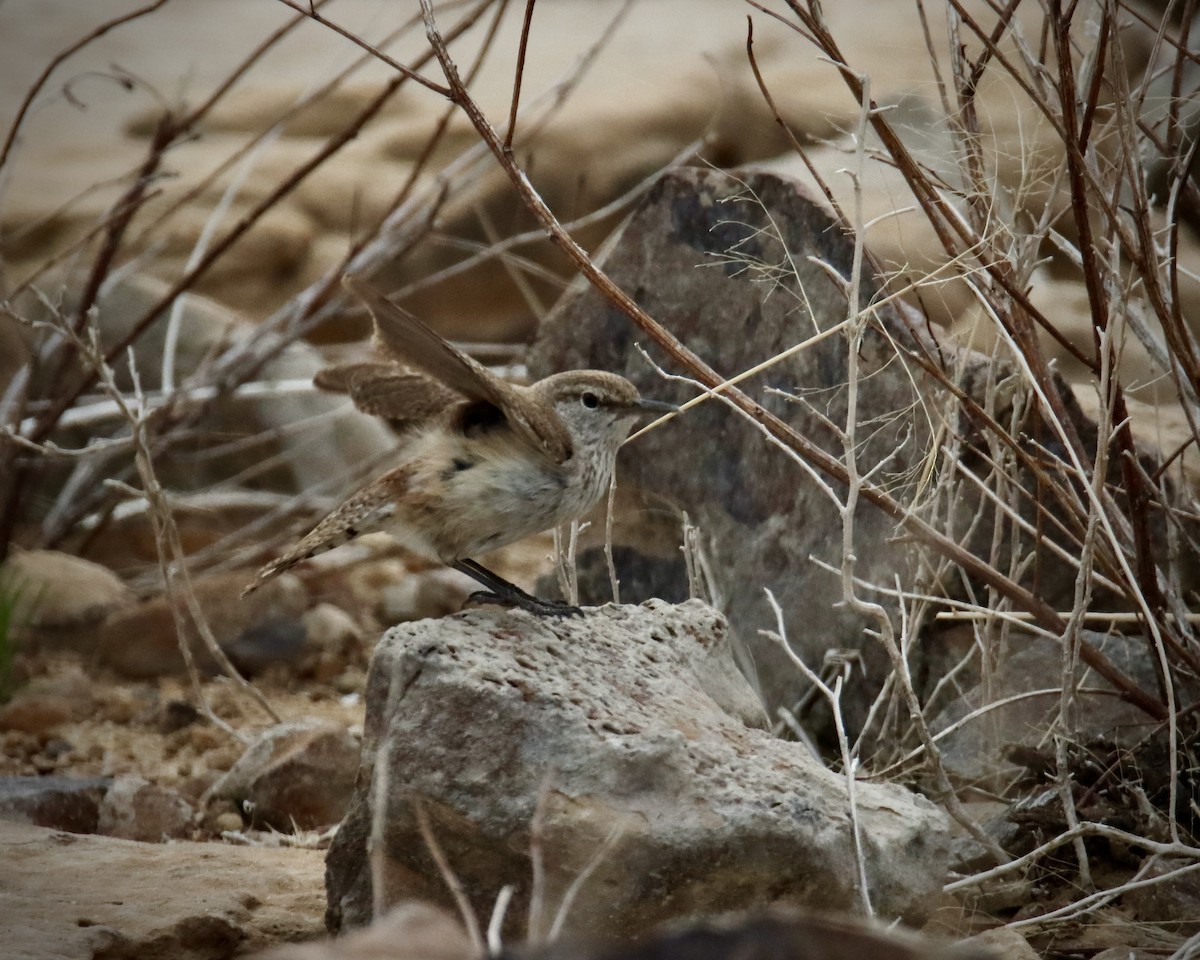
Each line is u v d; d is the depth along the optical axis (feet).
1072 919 28.71
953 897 28.63
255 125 89.20
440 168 81.71
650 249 41.88
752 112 82.74
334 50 109.19
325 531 30.58
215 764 41.83
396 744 25.02
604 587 42.70
